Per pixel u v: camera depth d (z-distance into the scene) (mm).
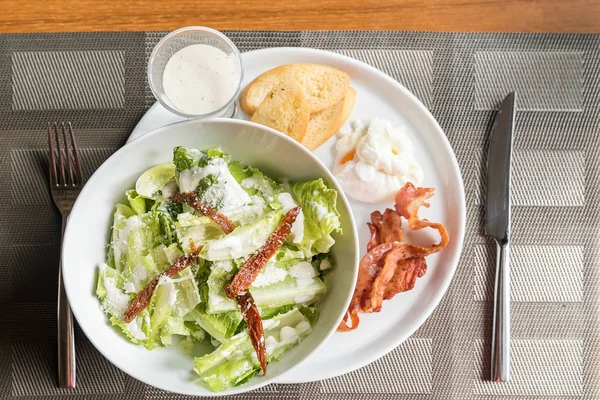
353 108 647
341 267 587
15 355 645
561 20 667
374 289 618
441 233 620
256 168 607
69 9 658
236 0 661
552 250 667
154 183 587
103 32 658
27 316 647
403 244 625
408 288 627
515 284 666
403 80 665
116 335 578
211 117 611
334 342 632
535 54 671
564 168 670
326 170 576
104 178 571
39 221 650
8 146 652
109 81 656
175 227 574
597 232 668
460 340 659
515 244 667
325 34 662
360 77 647
